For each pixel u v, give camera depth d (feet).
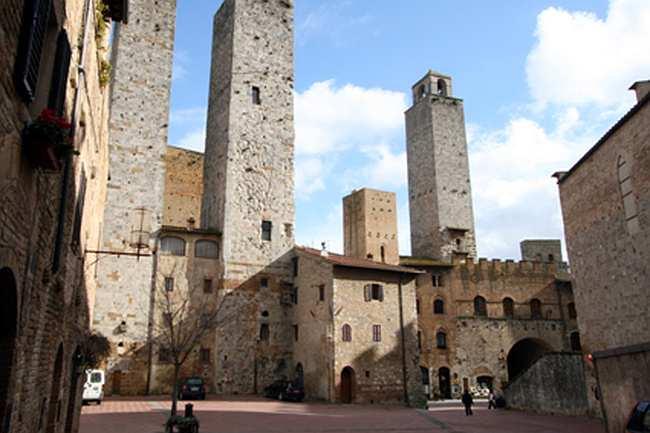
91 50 43.14
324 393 127.75
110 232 135.13
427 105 217.77
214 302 144.15
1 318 23.82
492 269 184.44
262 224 154.81
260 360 143.33
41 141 22.82
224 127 160.35
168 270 140.36
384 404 129.39
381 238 198.49
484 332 177.27
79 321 54.95
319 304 136.56
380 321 136.26
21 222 23.53
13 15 19.39
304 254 148.36
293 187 162.71
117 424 77.20
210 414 95.71
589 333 101.86
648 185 81.61
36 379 31.14
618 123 88.38
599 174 97.50
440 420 98.84
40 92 25.91
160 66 152.05
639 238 84.79
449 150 212.64
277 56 172.14
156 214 141.79
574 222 108.06
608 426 68.54
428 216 208.13
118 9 52.42
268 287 150.30
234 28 166.50
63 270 37.73
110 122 141.49
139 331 132.36
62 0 27.40
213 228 155.63
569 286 188.44
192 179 185.57
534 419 102.27
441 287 179.32
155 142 146.00
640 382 60.54
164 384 131.34
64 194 33.68
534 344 188.55
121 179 139.54
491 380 173.99
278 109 167.22
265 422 86.48
